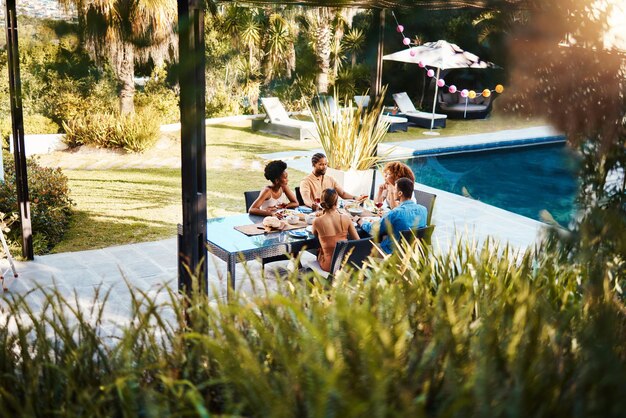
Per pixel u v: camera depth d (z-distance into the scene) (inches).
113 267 263.4
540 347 74.1
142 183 437.4
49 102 540.7
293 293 95.6
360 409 57.5
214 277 241.3
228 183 432.8
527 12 79.4
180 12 123.5
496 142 599.8
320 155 277.0
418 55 581.3
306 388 67.0
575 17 77.9
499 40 81.0
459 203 380.8
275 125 631.2
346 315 72.0
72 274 253.4
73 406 76.1
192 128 164.7
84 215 350.0
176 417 71.7
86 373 85.1
